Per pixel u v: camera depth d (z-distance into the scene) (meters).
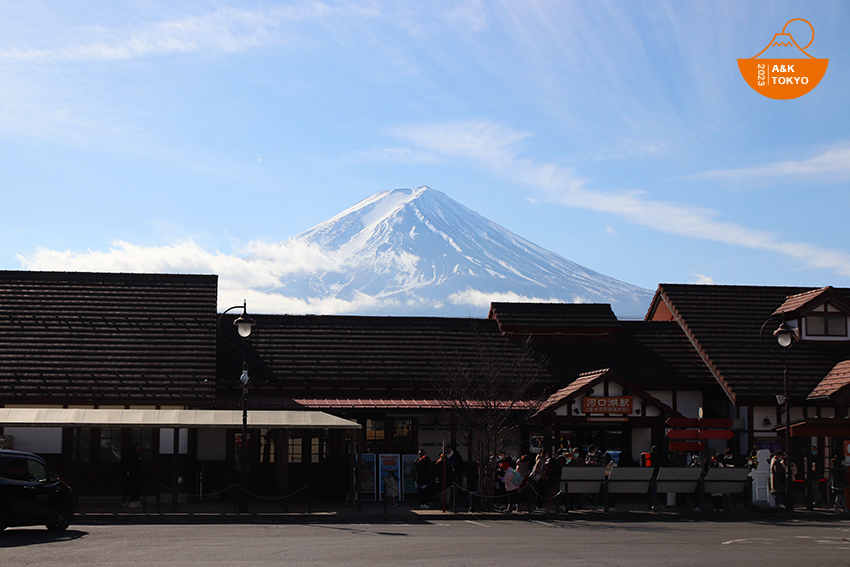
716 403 35.06
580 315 36.97
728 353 34.66
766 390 32.69
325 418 26.61
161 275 35.00
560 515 25.16
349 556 16.17
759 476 27.64
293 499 30.64
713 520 25.22
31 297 32.81
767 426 32.69
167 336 31.77
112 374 29.56
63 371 29.34
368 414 31.97
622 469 26.19
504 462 27.45
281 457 25.92
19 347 30.12
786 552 17.36
